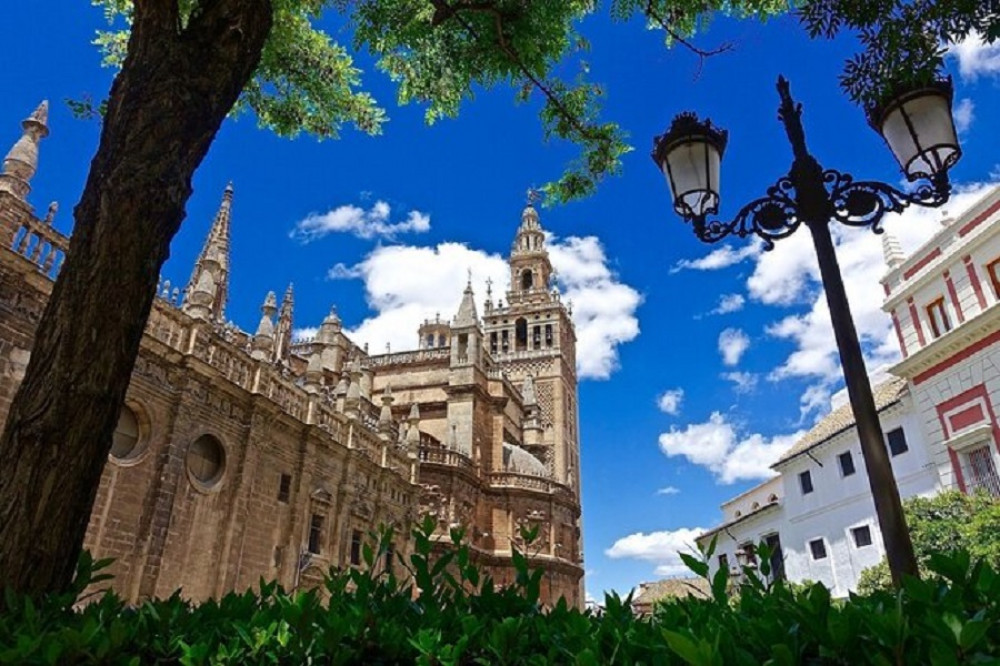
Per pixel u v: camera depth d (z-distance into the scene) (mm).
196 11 6719
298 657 2928
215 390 23062
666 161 7484
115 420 5168
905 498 30453
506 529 50469
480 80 13781
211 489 22281
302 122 16125
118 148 5680
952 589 2766
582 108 13766
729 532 46062
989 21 7281
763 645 2443
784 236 6809
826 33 7852
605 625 2955
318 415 29672
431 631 2947
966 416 27562
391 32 13156
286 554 25984
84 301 5148
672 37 11828
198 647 2859
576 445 81000
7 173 16859
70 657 2797
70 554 4676
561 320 82688
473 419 52250
